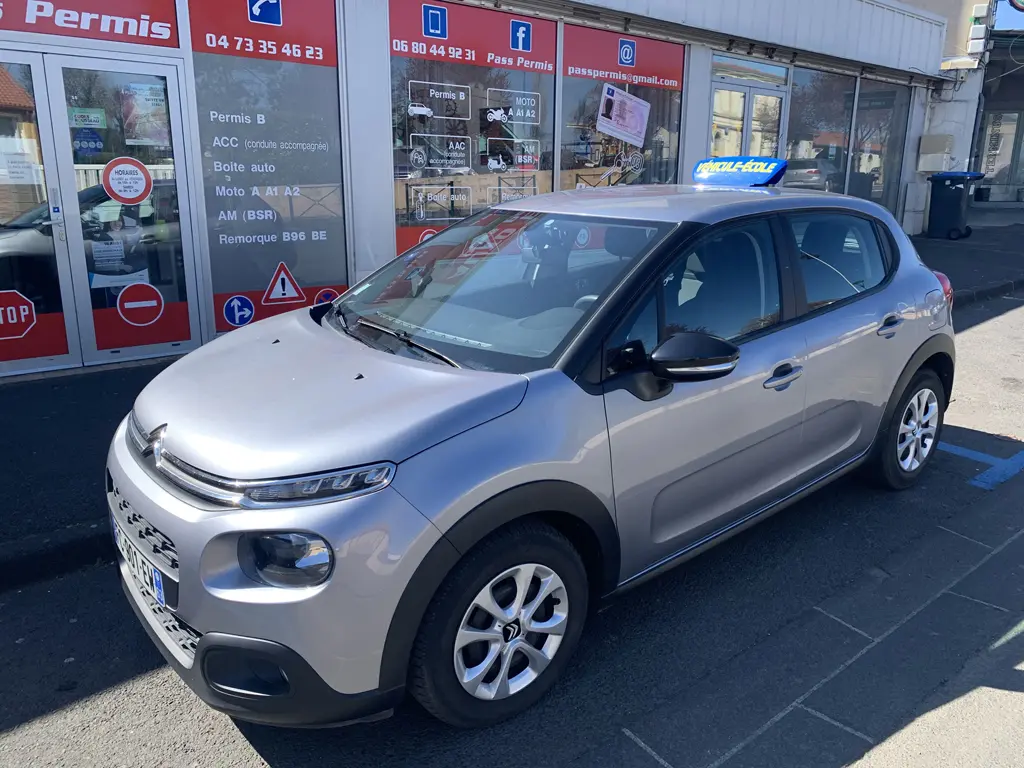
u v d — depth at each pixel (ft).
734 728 8.70
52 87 18.52
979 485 15.10
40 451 14.97
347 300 12.09
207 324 21.67
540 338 9.35
